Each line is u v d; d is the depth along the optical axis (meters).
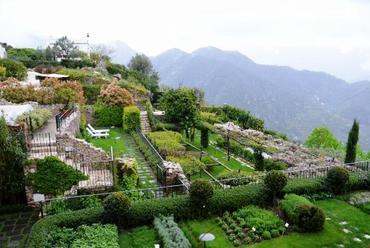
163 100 33.94
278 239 14.56
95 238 13.22
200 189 15.70
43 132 20.75
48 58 63.59
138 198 17.08
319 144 41.19
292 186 18.38
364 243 14.38
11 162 15.91
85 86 42.25
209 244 13.91
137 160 24.36
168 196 17.11
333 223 16.02
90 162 17.89
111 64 69.62
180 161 22.75
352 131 25.06
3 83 29.73
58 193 16.28
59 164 16.19
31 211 16.12
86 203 16.05
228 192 17.09
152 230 14.70
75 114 26.25
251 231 14.79
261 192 17.38
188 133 34.00
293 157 26.78
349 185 19.72
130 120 32.81
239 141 31.56
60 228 13.90
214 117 43.44
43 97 27.47
